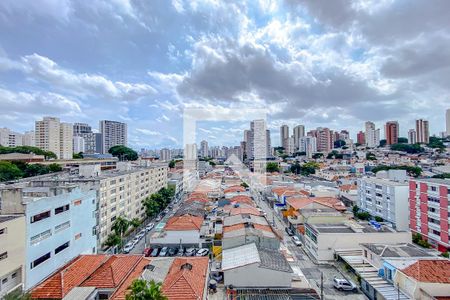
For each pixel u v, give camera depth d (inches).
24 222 1254.9
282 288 1366.9
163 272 1298.0
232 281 1396.4
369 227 2046.0
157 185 3858.3
